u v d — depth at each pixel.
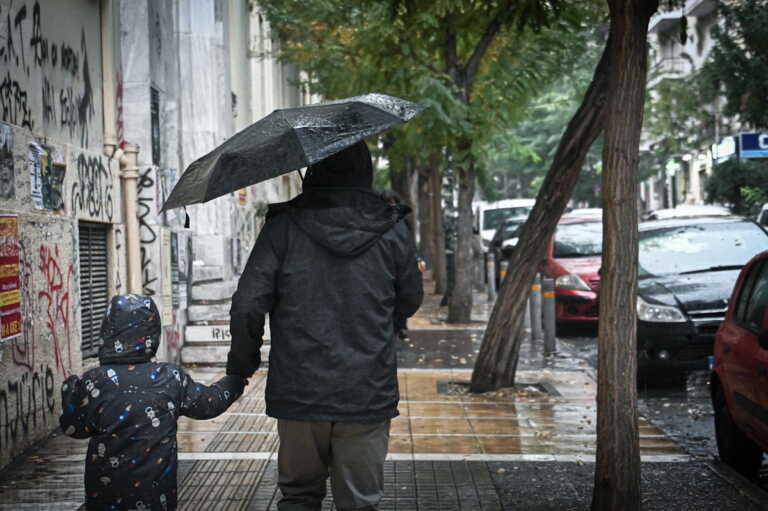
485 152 16.83
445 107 13.48
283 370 3.53
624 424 4.86
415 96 13.62
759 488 5.86
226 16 16.64
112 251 9.67
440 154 18.98
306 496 3.76
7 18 7.11
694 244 12.13
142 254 10.45
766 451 5.98
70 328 7.88
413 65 13.72
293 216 3.59
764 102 23.86
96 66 9.66
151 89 10.93
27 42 7.58
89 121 9.37
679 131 39.84
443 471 6.25
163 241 10.46
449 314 16.45
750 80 23.36
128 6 10.71
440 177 23.31
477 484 5.93
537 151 50.84
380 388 3.54
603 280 4.92
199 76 14.62
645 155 51.25
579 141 8.56
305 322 3.53
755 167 31.97
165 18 12.52
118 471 3.47
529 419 7.97
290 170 3.44
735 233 12.34
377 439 3.59
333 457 3.62
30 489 5.86
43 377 7.20
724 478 6.04
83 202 8.57
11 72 7.18
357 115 3.61
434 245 23.75
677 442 7.18
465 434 7.39
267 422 7.91
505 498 5.63
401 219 3.72
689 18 47.19
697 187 51.12
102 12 9.83
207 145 14.68
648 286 10.69
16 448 6.61
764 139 24.94
